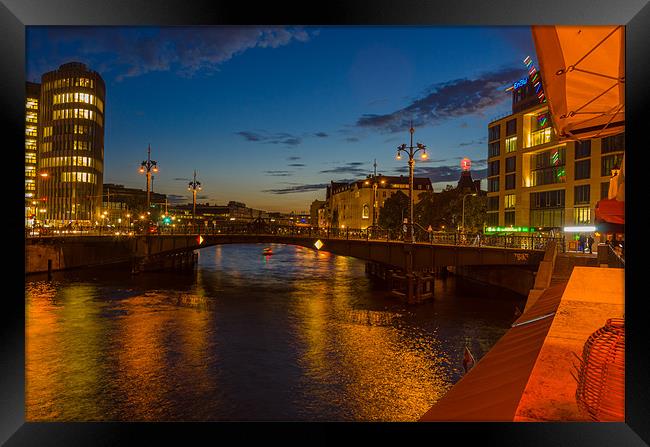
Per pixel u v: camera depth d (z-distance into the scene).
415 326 30.47
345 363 22.81
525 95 67.69
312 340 27.02
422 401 18.30
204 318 32.69
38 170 120.25
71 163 114.50
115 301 39.22
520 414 3.65
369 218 137.00
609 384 3.42
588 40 5.52
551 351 5.34
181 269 68.94
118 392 18.92
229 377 20.77
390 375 21.14
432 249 40.84
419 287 39.00
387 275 50.41
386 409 17.58
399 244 43.34
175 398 18.39
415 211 80.88
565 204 55.97
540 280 17.33
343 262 88.31
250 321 31.86
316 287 49.12
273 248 157.62
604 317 7.04
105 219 125.75
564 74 6.48
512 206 67.56
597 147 50.94
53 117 116.50
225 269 70.88
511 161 67.88
